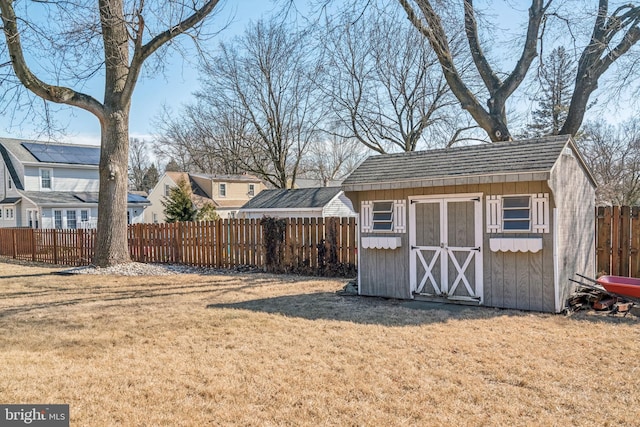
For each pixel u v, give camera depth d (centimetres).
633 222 876
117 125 1308
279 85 2923
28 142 2862
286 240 1245
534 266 706
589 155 2616
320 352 512
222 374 445
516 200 718
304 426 339
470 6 1295
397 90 2339
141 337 587
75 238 1605
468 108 1363
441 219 793
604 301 704
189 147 3481
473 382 418
